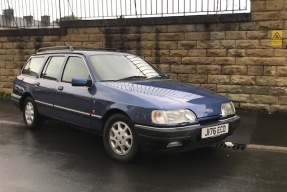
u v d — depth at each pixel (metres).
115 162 5.58
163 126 4.96
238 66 8.86
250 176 5.00
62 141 6.88
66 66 6.82
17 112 9.67
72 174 5.07
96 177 4.95
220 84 9.08
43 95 7.20
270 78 8.62
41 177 4.95
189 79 9.38
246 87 8.85
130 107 5.29
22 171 5.19
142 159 5.71
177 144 5.09
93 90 5.97
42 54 7.80
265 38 8.55
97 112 5.82
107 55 6.67
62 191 4.47
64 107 6.57
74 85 5.98
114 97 5.58
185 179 4.89
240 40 8.76
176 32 9.36
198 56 9.22
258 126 7.58
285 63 8.45
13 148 6.39
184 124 5.08
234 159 5.75
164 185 4.68
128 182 4.77
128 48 9.94
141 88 5.71
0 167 5.36
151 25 9.60
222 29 8.89
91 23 10.31
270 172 5.16
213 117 5.43
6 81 11.98
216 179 4.89
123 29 9.94
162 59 9.59
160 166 5.41
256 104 8.81
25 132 7.60
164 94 5.47
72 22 10.61
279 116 8.39
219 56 9.01
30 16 11.58
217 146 6.47
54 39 11.01
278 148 6.20
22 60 11.62
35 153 6.09
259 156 5.89
